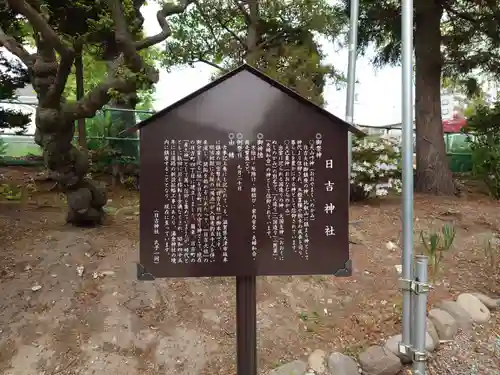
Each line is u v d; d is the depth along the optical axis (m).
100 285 4.22
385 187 7.14
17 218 5.77
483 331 4.14
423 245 5.48
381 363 3.57
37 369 3.42
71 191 5.33
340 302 4.38
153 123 2.55
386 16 8.50
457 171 12.17
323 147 2.63
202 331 3.87
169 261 2.55
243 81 2.60
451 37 8.74
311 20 9.74
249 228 2.59
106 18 5.25
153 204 2.55
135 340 3.72
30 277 4.24
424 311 3.04
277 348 3.80
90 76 13.48
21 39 7.80
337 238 2.63
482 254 5.46
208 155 2.57
